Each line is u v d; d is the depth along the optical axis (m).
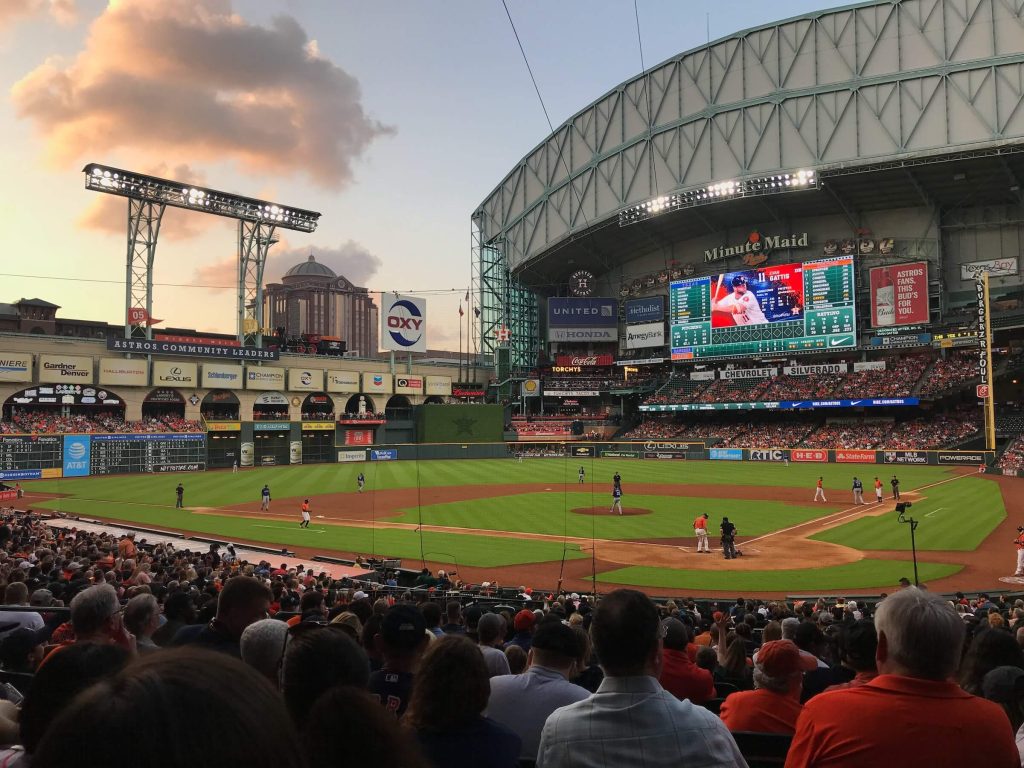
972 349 83.31
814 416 93.25
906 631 3.17
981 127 73.31
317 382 91.38
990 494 48.34
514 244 110.44
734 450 83.81
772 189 80.62
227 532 36.41
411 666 5.16
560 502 47.50
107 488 58.34
